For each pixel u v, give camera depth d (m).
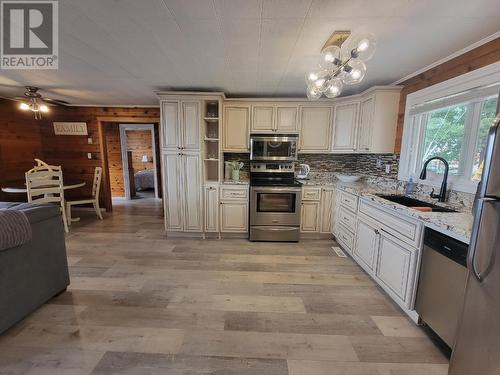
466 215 1.72
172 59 2.29
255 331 1.74
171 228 3.60
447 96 2.21
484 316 1.11
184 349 1.57
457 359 1.25
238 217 3.55
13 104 4.27
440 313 1.58
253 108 3.57
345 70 1.83
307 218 3.52
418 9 1.48
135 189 7.35
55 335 1.66
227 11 1.52
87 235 3.65
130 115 4.78
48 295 1.99
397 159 2.93
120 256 2.93
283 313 1.93
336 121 3.49
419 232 1.75
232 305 2.02
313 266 2.73
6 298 1.64
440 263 1.58
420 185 2.57
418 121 2.65
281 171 3.78
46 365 1.43
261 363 1.48
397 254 1.99
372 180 3.41
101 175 4.79
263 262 2.82
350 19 1.60
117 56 2.23
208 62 2.36
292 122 3.58
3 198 4.12
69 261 2.78
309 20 1.62
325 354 1.55
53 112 4.77
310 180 3.82
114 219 4.52
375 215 2.34
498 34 1.76
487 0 1.38
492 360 1.08
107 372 1.39
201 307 1.99
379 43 1.93
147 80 2.96
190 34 1.82
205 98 3.31
